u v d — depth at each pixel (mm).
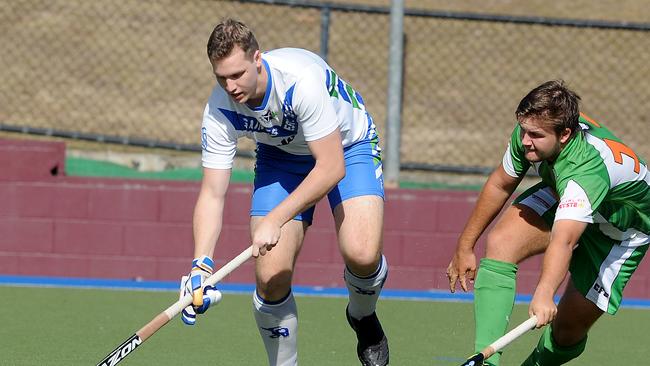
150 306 27312
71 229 31125
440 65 48281
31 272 31141
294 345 18109
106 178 31266
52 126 42844
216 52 15539
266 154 18266
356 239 17672
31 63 46562
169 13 49625
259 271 17469
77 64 46688
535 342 24219
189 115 44406
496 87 47500
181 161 37406
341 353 22500
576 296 17984
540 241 17156
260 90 16281
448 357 22422
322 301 28594
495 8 52281
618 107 47188
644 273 30750
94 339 23312
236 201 30766
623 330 26016
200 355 22016
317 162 16547
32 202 31094
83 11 49438
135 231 31125
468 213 30688
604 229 17578
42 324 24719
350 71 47406
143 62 47062
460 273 18219
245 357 21938
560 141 15930
